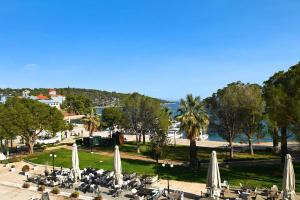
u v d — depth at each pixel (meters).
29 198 38.84
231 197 34.78
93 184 41.03
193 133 49.78
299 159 57.53
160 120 72.44
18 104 66.94
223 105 60.38
